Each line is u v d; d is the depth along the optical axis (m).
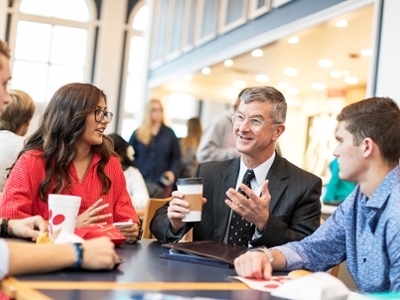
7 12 11.49
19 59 11.59
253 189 2.32
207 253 1.74
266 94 2.29
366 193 1.70
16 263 1.34
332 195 5.45
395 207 1.61
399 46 3.91
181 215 2.01
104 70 11.73
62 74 11.75
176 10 9.05
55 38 11.72
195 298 1.24
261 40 6.12
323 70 8.00
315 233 1.92
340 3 4.76
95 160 2.26
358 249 1.73
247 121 2.28
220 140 5.37
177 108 11.90
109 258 1.48
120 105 11.80
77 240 1.53
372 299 1.38
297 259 1.82
